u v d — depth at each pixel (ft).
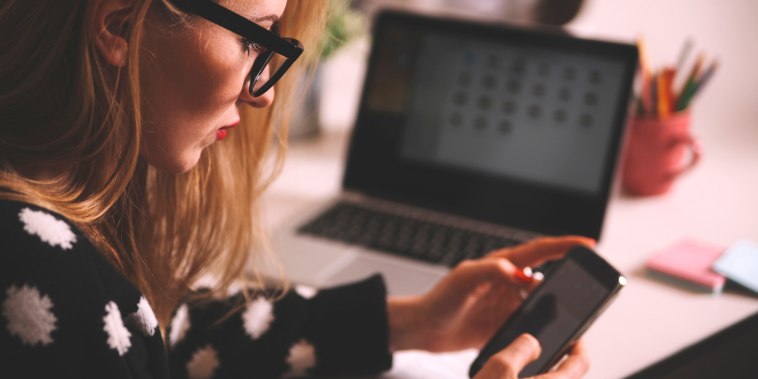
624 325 2.76
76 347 1.63
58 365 1.61
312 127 4.43
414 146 3.71
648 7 5.11
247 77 1.92
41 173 1.81
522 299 2.61
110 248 2.05
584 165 3.48
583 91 3.51
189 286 2.54
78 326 1.64
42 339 1.59
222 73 1.80
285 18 2.26
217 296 2.54
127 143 1.82
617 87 3.46
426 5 4.92
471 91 3.65
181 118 1.84
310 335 2.50
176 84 1.79
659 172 3.79
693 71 3.75
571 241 2.61
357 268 3.13
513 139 3.59
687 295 2.98
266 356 2.47
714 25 4.89
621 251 3.36
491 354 2.33
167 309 2.40
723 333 2.72
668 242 3.44
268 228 3.42
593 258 2.38
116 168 1.86
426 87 3.70
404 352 2.64
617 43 3.46
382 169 3.75
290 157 4.23
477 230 3.50
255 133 2.51
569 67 3.53
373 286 2.58
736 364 3.34
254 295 2.56
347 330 2.50
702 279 2.99
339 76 5.38
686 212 3.73
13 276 1.57
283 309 2.52
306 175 4.02
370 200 3.74
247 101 1.99
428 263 3.20
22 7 1.70
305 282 3.00
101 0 1.67
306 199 3.75
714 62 3.74
